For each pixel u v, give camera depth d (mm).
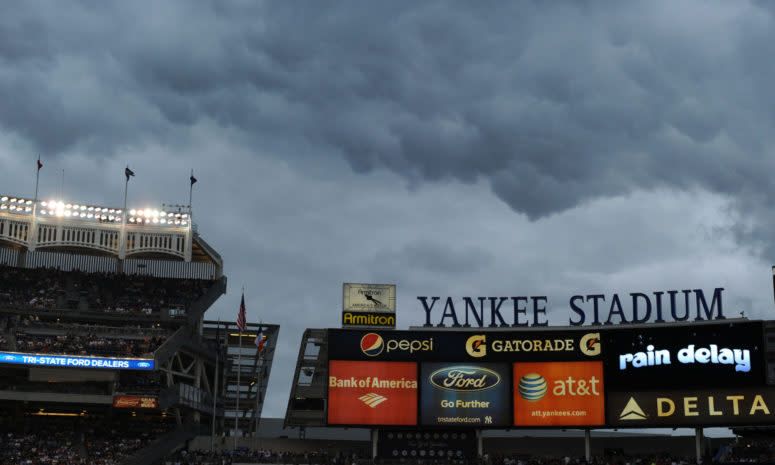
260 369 118938
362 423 88438
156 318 105750
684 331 87062
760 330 85062
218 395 115750
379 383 89500
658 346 87312
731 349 85312
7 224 109312
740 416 83875
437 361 90125
